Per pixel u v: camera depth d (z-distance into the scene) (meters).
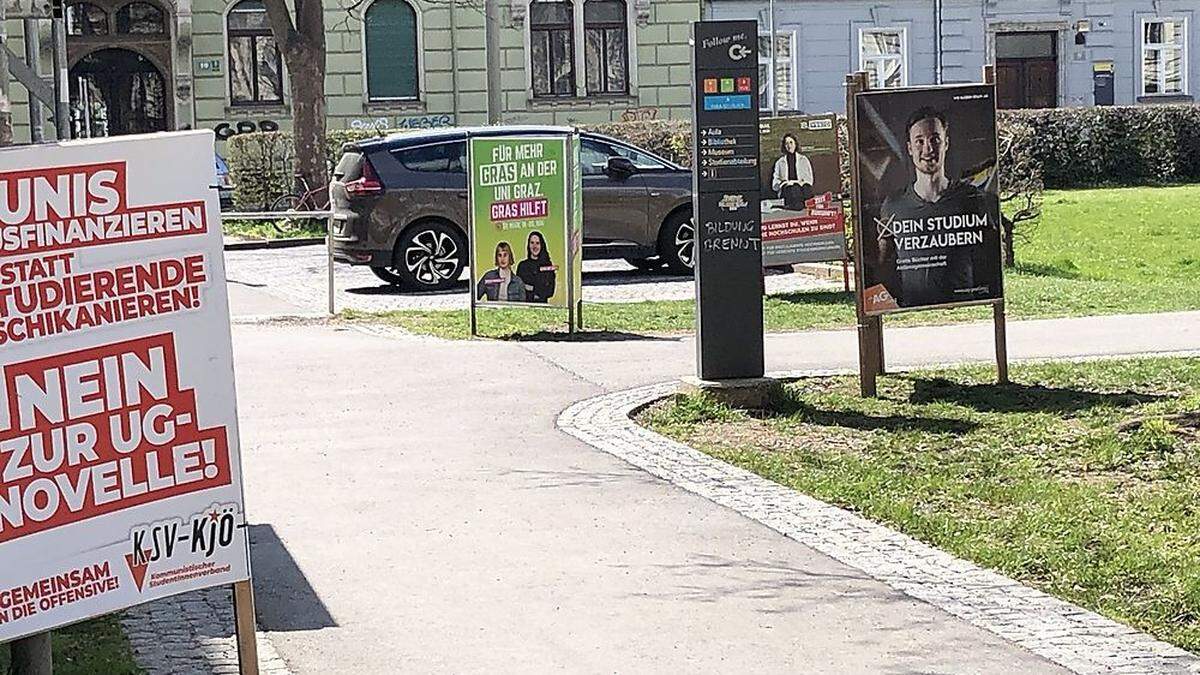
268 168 32.66
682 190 21.70
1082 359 12.97
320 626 6.55
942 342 14.25
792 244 18.20
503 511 8.41
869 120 11.22
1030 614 6.50
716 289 10.99
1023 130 38.31
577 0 41.22
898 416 10.67
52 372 4.82
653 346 14.34
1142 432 9.64
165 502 5.04
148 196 4.94
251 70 39.94
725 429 10.45
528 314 16.95
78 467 4.89
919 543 7.63
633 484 8.96
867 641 6.20
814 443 9.95
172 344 5.01
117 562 4.97
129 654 6.11
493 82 35.06
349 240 20.39
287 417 11.18
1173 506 8.04
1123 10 45.53
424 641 6.33
